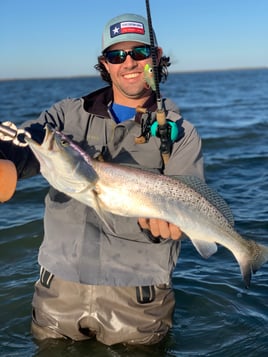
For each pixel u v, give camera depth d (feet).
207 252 3.53
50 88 95.96
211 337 4.28
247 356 3.98
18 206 8.30
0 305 4.86
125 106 4.06
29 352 4.05
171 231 3.48
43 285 3.95
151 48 3.61
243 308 4.75
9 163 2.92
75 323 3.89
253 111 27.35
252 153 13.02
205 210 3.48
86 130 3.86
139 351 3.97
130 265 3.82
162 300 3.95
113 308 3.85
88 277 3.78
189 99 43.45
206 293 5.03
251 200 8.48
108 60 3.96
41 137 3.38
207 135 16.60
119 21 3.92
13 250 6.32
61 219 3.84
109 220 3.77
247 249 3.61
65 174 3.07
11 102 43.98
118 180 3.25
